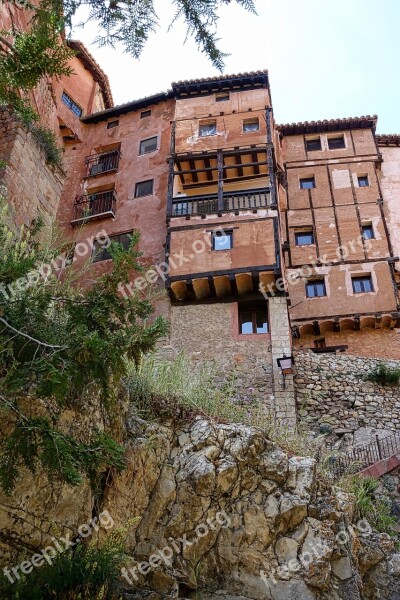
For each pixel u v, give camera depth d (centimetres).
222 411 879
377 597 784
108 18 469
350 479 1040
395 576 810
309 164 2706
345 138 2773
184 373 938
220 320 1675
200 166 2081
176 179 2047
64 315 549
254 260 1703
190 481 721
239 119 2150
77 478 372
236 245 1744
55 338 465
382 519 982
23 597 470
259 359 1564
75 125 2402
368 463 1251
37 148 1046
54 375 399
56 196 1077
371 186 2602
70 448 397
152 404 789
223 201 1870
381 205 2534
